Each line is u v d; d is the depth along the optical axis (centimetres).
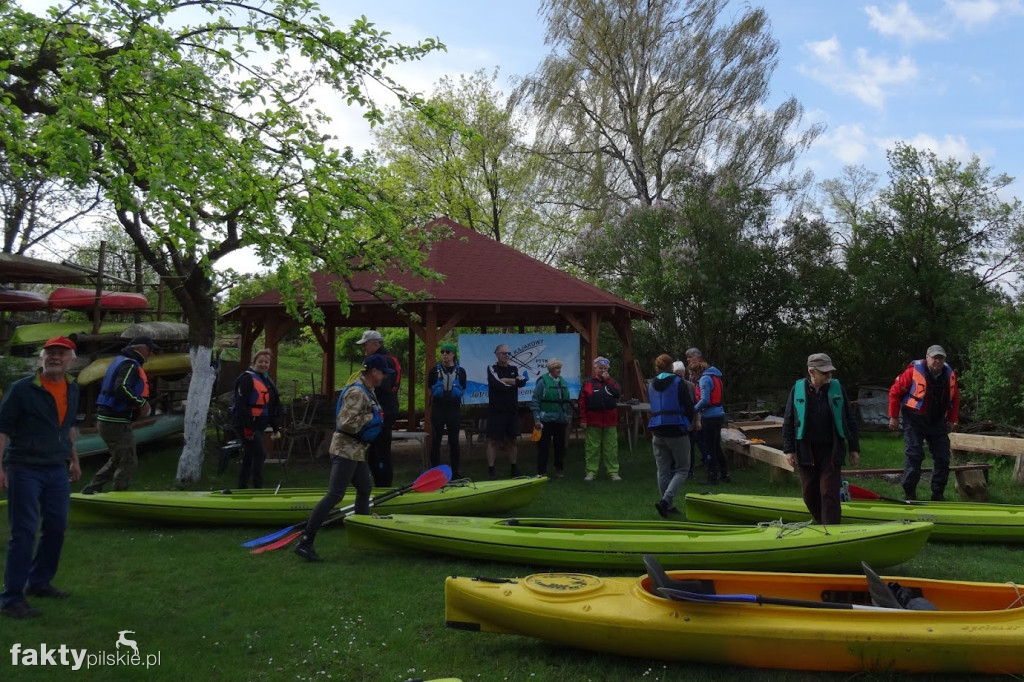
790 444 624
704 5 2397
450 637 464
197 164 683
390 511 783
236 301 1254
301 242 849
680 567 574
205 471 1098
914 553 559
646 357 1883
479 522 657
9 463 472
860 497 788
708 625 400
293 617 496
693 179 1942
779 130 2377
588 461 1054
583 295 1309
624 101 2505
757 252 1772
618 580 455
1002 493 923
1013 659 383
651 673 411
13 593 472
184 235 683
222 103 838
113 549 664
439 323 1544
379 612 504
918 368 841
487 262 1336
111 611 496
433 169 2570
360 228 959
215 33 811
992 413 1301
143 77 699
